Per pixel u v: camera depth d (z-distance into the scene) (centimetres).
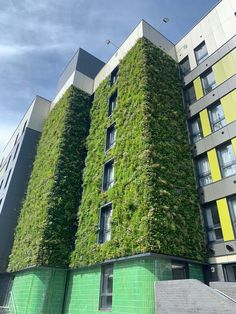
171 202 1234
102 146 1798
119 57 2161
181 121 1648
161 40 2019
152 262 1052
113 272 1219
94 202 1583
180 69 1969
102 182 1602
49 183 1773
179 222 1202
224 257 1158
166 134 1481
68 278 1527
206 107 1603
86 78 2514
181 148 1512
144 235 1083
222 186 1307
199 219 1313
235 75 1498
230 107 1448
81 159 1967
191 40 1977
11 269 1725
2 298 1817
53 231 1565
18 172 2331
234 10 1698
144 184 1222
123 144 1548
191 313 755
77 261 1448
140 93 1589
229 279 1116
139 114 1505
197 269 1187
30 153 2478
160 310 848
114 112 1833
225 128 1421
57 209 1655
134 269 1098
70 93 2289
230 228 1191
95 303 1235
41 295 1399
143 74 1656
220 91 1549
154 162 1306
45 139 2330
